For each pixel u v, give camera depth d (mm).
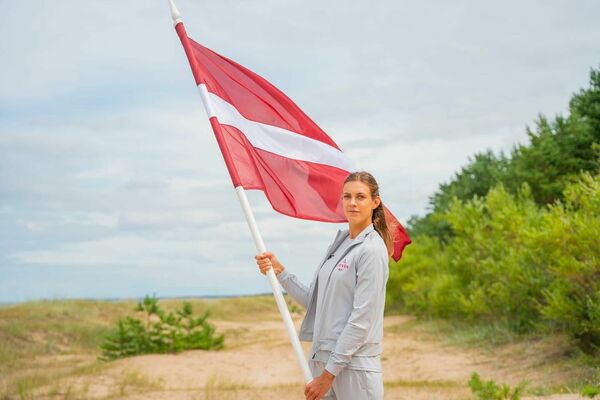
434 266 25125
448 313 20531
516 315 16266
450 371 13211
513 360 13320
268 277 4352
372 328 3818
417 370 13742
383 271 3814
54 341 18797
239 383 12008
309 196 4965
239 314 31359
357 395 3791
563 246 12445
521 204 17797
